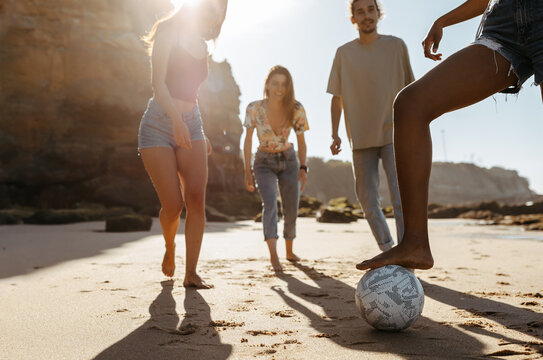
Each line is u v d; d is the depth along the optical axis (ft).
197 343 6.39
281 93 15.19
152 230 35.06
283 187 15.89
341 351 5.95
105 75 78.33
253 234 30.42
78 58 77.15
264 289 10.61
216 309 8.55
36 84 75.20
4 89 73.82
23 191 72.95
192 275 10.95
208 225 44.91
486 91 6.18
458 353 5.80
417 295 6.78
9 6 74.02
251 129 15.62
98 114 77.71
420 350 5.95
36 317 7.92
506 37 6.03
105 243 22.86
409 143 6.22
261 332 6.95
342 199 101.60
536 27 5.75
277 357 5.71
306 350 6.01
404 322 6.70
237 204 86.89
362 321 7.64
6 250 19.57
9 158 72.33
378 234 12.94
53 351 6.03
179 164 11.25
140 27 82.28
